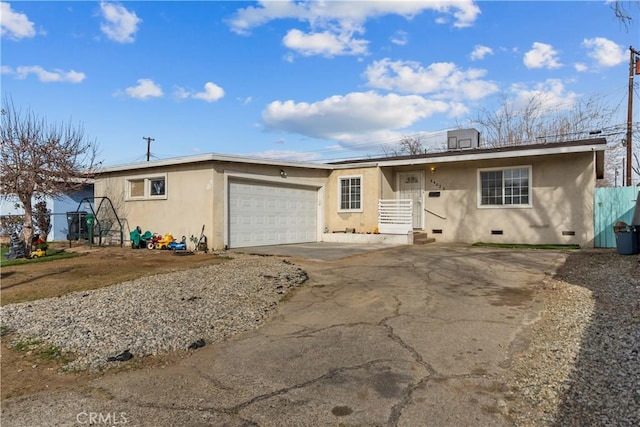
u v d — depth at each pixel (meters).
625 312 5.39
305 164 15.76
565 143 13.78
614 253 11.19
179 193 13.64
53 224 18.14
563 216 13.59
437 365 4.07
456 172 15.57
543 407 3.16
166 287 7.57
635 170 29.05
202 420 3.12
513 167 14.39
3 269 9.98
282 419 3.12
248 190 14.01
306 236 16.23
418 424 3.00
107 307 6.26
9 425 3.10
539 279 8.05
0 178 12.27
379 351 4.50
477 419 3.04
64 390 3.72
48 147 12.95
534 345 4.49
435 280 8.16
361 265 10.06
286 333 5.24
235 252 12.51
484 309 6.05
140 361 4.39
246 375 3.96
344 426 3.00
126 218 15.33
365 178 16.19
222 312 6.09
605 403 3.13
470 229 15.25
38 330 5.30
